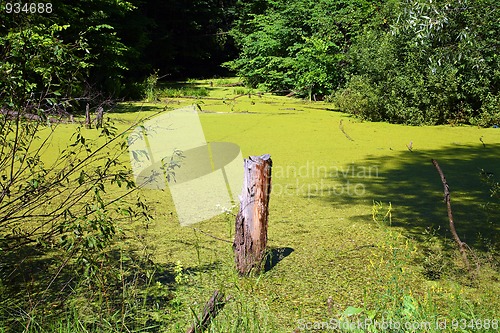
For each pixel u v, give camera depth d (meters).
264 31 19.56
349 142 9.59
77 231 3.15
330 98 14.84
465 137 10.22
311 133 10.35
